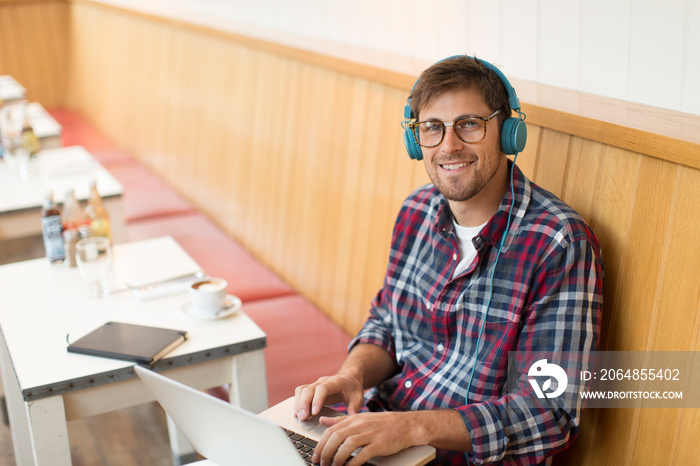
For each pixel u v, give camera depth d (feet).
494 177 5.09
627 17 5.83
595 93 6.23
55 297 6.55
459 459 5.12
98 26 16.53
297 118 9.18
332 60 8.32
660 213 4.80
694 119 5.19
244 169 10.58
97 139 16.24
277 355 7.41
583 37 6.25
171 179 13.30
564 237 4.81
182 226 11.05
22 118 12.30
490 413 4.71
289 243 9.41
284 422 4.92
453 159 4.95
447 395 5.24
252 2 11.64
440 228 5.37
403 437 4.48
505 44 7.11
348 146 8.19
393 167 7.45
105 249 6.40
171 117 13.07
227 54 10.94
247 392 5.91
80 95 18.42
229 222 11.14
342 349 7.56
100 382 5.34
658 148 4.72
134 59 14.58
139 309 6.30
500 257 5.01
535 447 4.79
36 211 8.89
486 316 5.07
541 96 6.13
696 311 4.61
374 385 5.72
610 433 5.20
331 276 8.53
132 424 8.38
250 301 8.71
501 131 5.00
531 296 4.91
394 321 5.82
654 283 4.87
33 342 5.78
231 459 4.32
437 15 7.89
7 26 18.48
